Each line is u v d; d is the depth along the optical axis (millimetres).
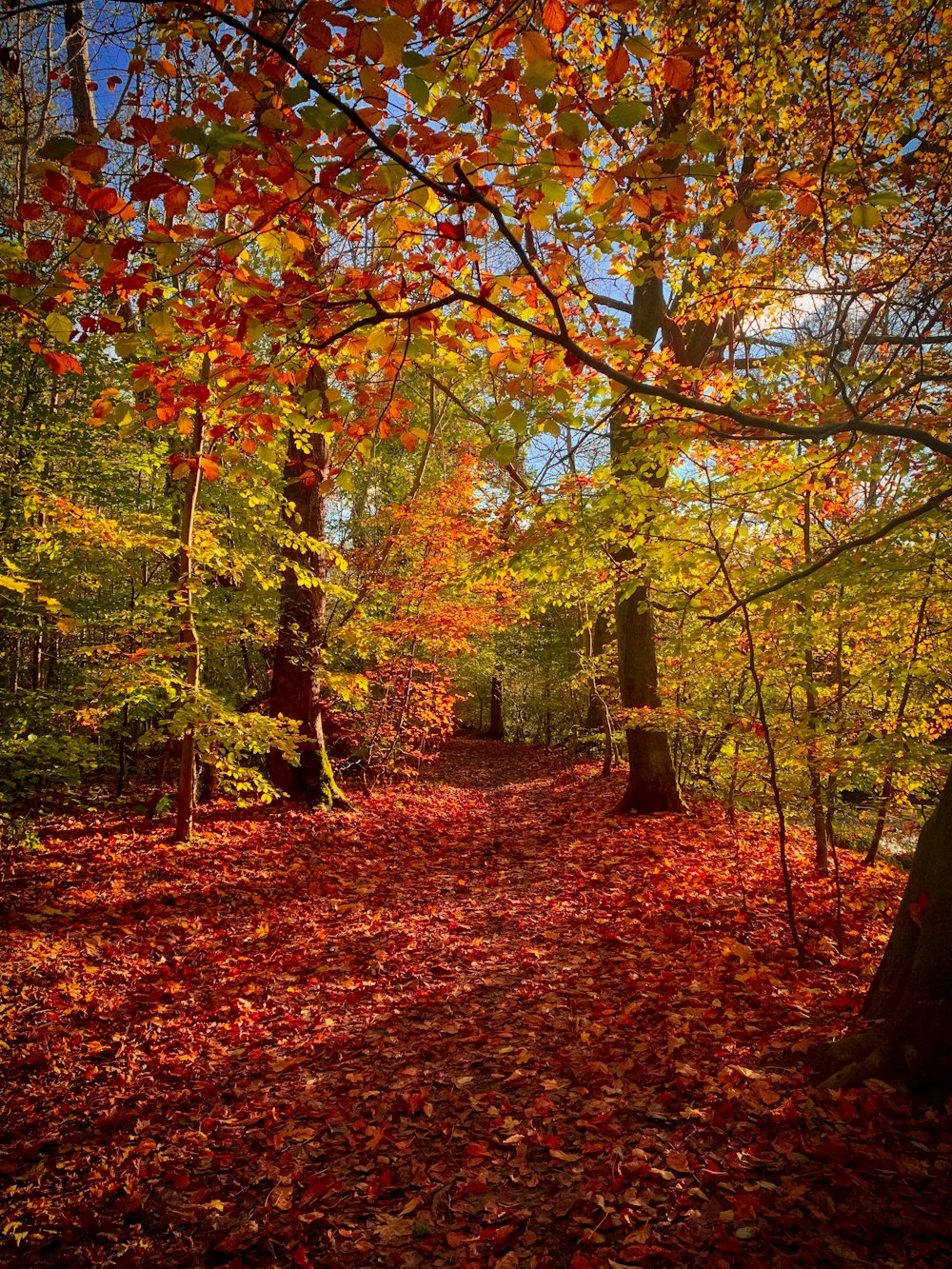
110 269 2506
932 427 5992
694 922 6699
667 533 7551
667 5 6508
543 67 2137
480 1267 2865
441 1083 4258
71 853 8195
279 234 2789
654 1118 3666
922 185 6230
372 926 7160
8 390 8656
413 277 3453
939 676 7746
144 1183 3508
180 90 4371
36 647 10844
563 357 3486
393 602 14312
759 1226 2859
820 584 6582
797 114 6727
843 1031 4203
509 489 13391
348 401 3332
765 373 6598
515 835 11648
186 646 8352
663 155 2490
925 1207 2854
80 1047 4723
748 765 7965
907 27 6059
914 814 9664
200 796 11461
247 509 10180
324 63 2035
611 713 15812
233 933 6836
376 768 14609
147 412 3525
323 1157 3668
